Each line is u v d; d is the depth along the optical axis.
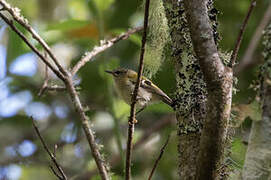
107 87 11.13
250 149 7.05
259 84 7.23
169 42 7.45
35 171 15.86
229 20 16.17
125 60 16.14
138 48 16.19
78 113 6.23
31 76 16.08
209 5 6.85
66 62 15.90
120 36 8.50
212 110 5.94
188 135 6.71
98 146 6.61
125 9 15.95
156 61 7.42
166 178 15.02
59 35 13.55
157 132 15.55
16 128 15.99
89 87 15.33
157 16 7.34
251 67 14.81
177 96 6.88
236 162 7.94
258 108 7.12
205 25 6.00
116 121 10.42
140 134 15.86
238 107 7.18
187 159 6.66
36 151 15.59
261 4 16.25
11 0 7.53
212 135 5.97
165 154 14.78
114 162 13.70
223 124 5.96
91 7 12.82
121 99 11.66
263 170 6.89
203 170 6.11
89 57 7.73
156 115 16.38
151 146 15.44
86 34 13.50
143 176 14.99
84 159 14.45
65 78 6.33
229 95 5.95
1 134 15.70
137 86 6.47
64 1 16.98
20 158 15.37
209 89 5.96
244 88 15.23
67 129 15.99
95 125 15.27
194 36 6.00
